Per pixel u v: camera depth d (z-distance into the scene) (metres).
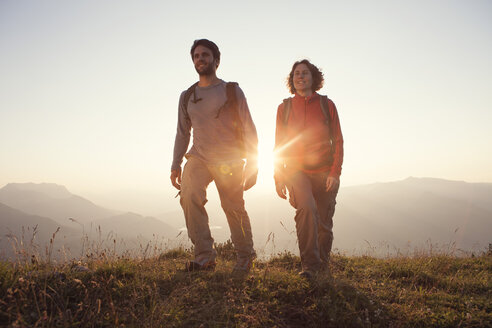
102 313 2.22
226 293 2.63
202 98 3.31
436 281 3.57
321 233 3.72
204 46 3.32
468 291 3.30
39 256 2.68
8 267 2.46
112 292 2.51
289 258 4.55
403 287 3.37
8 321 1.97
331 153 3.60
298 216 3.38
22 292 2.15
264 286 2.79
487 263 4.93
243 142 3.37
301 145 3.60
